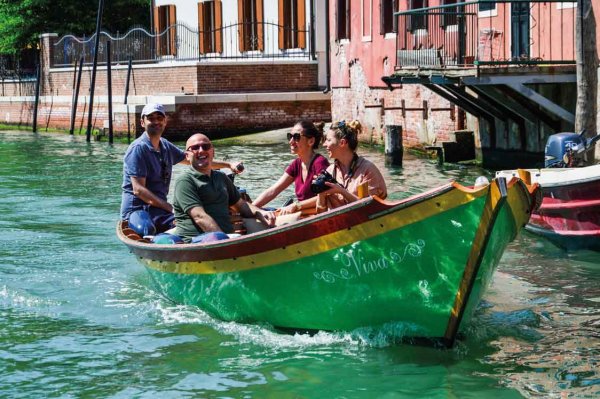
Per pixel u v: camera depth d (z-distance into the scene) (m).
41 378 8.70
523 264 12.34
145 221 11.50
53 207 17.50
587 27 17.66
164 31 37.84
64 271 12.45
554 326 9.77
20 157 27.53
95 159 26.83
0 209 17.30
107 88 35.78
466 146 22.36
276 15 35.84
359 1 28.44
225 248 9.66
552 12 19.70
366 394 8.19
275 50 36.22
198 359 9.07
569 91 19.14
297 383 8.45
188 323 10.10
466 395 8.09
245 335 9.67
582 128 17.77
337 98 30.77
